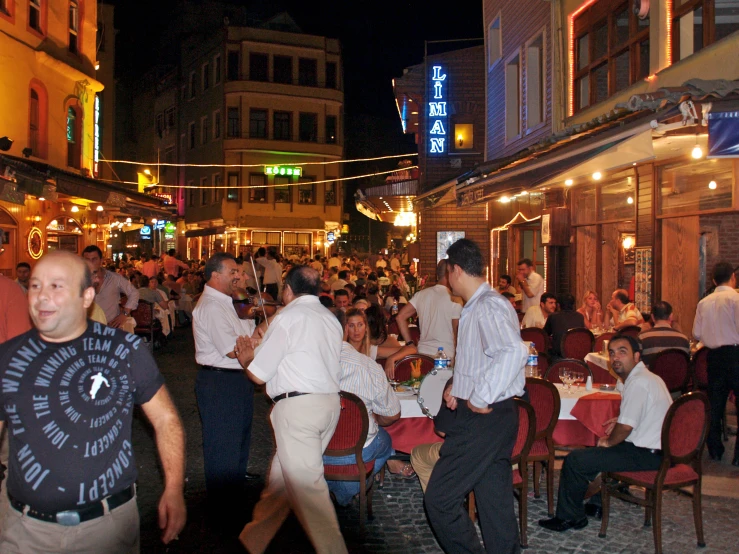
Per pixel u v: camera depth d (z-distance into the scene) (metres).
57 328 2.67
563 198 12.99
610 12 11.52
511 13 16.45
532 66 15.31
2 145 12.52
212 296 5.31
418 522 5.30
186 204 48.88
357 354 5.29
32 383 2.63
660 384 5.04
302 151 44.91
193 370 12.30
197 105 47.03
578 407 5.98
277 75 44.66
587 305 11.16
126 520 2.77
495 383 3.96
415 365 6.61
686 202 9.52
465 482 4.09
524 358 4.02
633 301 10.70
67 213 18.20
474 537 4.18
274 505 4.54
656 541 4.71
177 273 22.56
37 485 2.61
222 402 5.27
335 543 4.28
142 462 6.66
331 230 46.03
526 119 15.40
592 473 5.00
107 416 2.71
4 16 15.20
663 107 6.20
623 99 10.98
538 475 5.94
